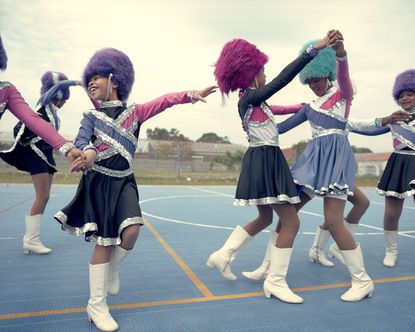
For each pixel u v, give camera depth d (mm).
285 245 2646
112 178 2262
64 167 21641
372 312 2432
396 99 3775
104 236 2119
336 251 3596
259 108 2740
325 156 2836
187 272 3316
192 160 27656
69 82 3693
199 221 6520
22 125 3686
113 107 2355
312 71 2912
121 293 2738
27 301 2541
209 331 2102
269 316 2338
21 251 4016
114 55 2398
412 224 6777
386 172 3723
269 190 2566
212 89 2439
